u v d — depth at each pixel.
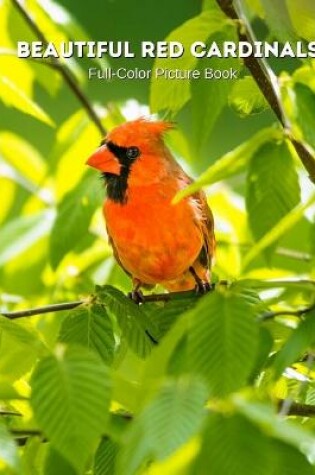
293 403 5.66
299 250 5.96
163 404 5.49
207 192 6.05
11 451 5.53
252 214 5.78
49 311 5.73
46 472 5.64
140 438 5.49
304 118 5.74
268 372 5.66
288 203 5.78
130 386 5.59
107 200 5.93
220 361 5.56
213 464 5.50
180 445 5.48
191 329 5.57
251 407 5.48
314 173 5.68
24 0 6.07
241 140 6.54
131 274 5.97
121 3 6.65
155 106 5.79
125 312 5.71
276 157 5.77
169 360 5.58
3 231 6.05
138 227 5.92
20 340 5.66
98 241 6.07
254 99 5.80
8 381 5.63
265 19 5.73
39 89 6.62
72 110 6.62
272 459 5.50
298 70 5.78
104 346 5.71
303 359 5.72
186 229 5.92
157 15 6.64
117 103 6.11
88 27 6.65
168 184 5.91
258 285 5.63
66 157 6.06
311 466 5.53
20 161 6.14
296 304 5.74
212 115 5.77
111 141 5.92
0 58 6.07
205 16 5.73
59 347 5.56
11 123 6.62
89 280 6.04
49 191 6.12
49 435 5.54
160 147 5.92
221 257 6.02
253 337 5.57
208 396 5.50
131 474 5.48
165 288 5.99
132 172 5.91
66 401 5.54
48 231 6.05
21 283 6.06
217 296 5.57
